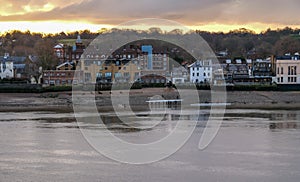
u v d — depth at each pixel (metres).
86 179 30.38
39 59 146.00
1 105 91.62
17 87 106.44
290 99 104.31
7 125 57.09
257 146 41.19
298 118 65.06
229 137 46.38
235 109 81.81
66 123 59.22
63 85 110.94
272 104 94.94
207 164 34.25
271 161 35.19
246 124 57.28
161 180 30.06
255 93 110.94
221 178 30.48
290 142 43.28
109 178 30.59
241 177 30.73
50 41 173.12
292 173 31.70
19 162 35.25
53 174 31.64
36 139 45.53
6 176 31.22
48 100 96.81
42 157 36.91
